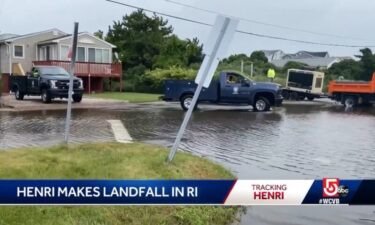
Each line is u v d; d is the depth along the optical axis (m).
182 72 40.81
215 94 23.14
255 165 9.61
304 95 38.78
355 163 10.06
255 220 6.21
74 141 11.77
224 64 59.44
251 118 19.56
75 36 8.95
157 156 8.20
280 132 15.07
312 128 16.50
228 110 23.80
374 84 30.23
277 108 26.86
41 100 27.53
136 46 49.25
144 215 5.53
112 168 7.12
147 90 41.75
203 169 8.05
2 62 42.22
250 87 23.11
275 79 46.66
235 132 14.83
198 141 12.70
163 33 53.00
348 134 15.02
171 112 21.53
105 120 17.31
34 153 8.08
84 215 5.21
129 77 45.12
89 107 23.75
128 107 24.28
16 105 23.09
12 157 7.66
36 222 4.91
